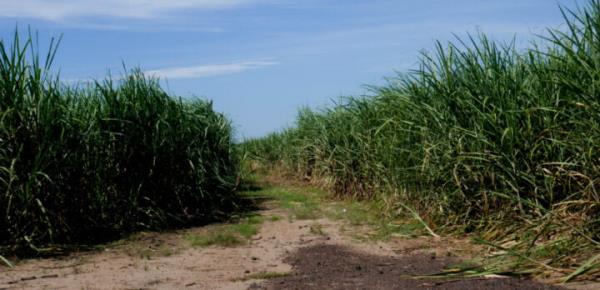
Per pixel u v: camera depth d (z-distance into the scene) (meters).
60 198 6.00
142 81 7.57
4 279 4.58
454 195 5.84
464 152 5.57
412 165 6.65
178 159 7.57
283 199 9.58
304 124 12.48
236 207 8.44
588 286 3.49
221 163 8.67
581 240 4.11
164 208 7.38
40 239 5.72
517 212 5.17
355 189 8.93
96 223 6.46
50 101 6.03
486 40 5.94
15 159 5.47
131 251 5.72
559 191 5.04
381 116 7.97
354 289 3.89
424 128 6.12
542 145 5.06
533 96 5.25
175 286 4.32
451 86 5.97
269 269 4.85
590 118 4.42
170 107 7.80
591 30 4.43
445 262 4.64
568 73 4.75
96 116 6.88
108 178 6.75
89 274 4.76
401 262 4.78
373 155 7.88
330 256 5.16
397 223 6.50
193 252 5.66
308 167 11.89
